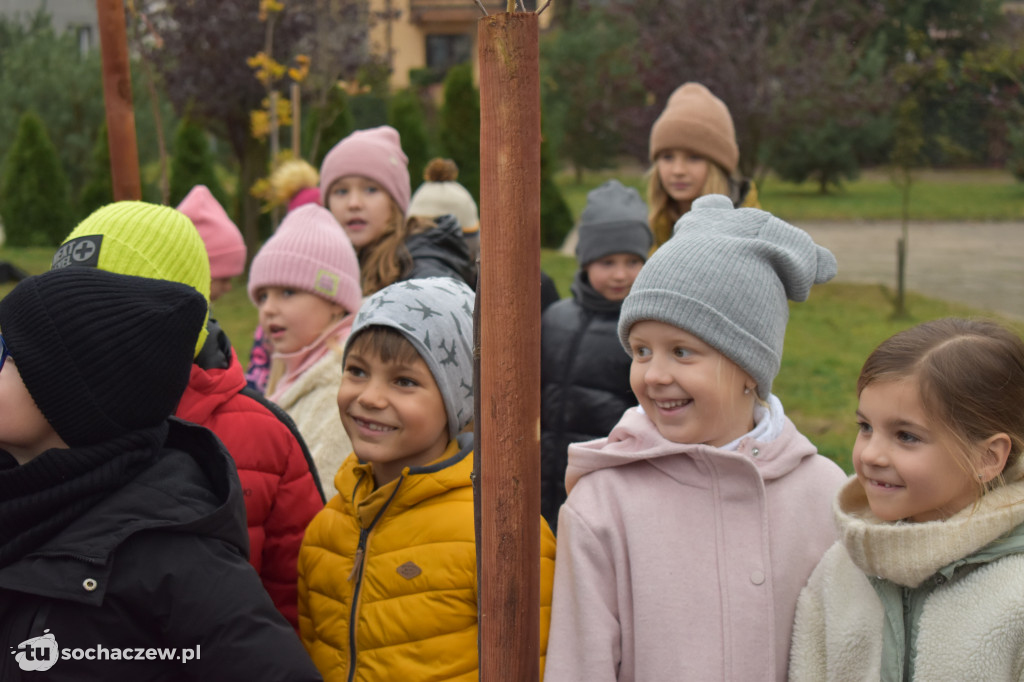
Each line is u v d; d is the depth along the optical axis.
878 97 12.55
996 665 1.40
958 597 1.45
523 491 1.05
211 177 13.38
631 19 13.70
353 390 1.85
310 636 1.91
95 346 1.45
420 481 1.82
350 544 1.88
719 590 1.67
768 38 12.38
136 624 1.46
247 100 11.16
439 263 3.52
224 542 1.55
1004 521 1.42
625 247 3.04
